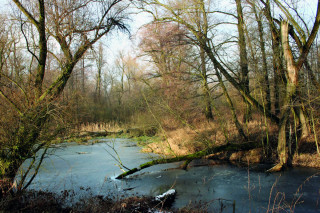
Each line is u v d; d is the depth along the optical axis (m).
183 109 15.06
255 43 13.95
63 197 7.45
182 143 15.62
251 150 13.69
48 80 7.78
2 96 6.23
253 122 16.91
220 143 14.73
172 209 6.94
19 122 6.08
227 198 8.12
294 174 10.59
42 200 6.66
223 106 17.75
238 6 14.82
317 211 6.91
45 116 6.43
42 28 7.11
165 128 17.11
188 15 14.92
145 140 19.53
